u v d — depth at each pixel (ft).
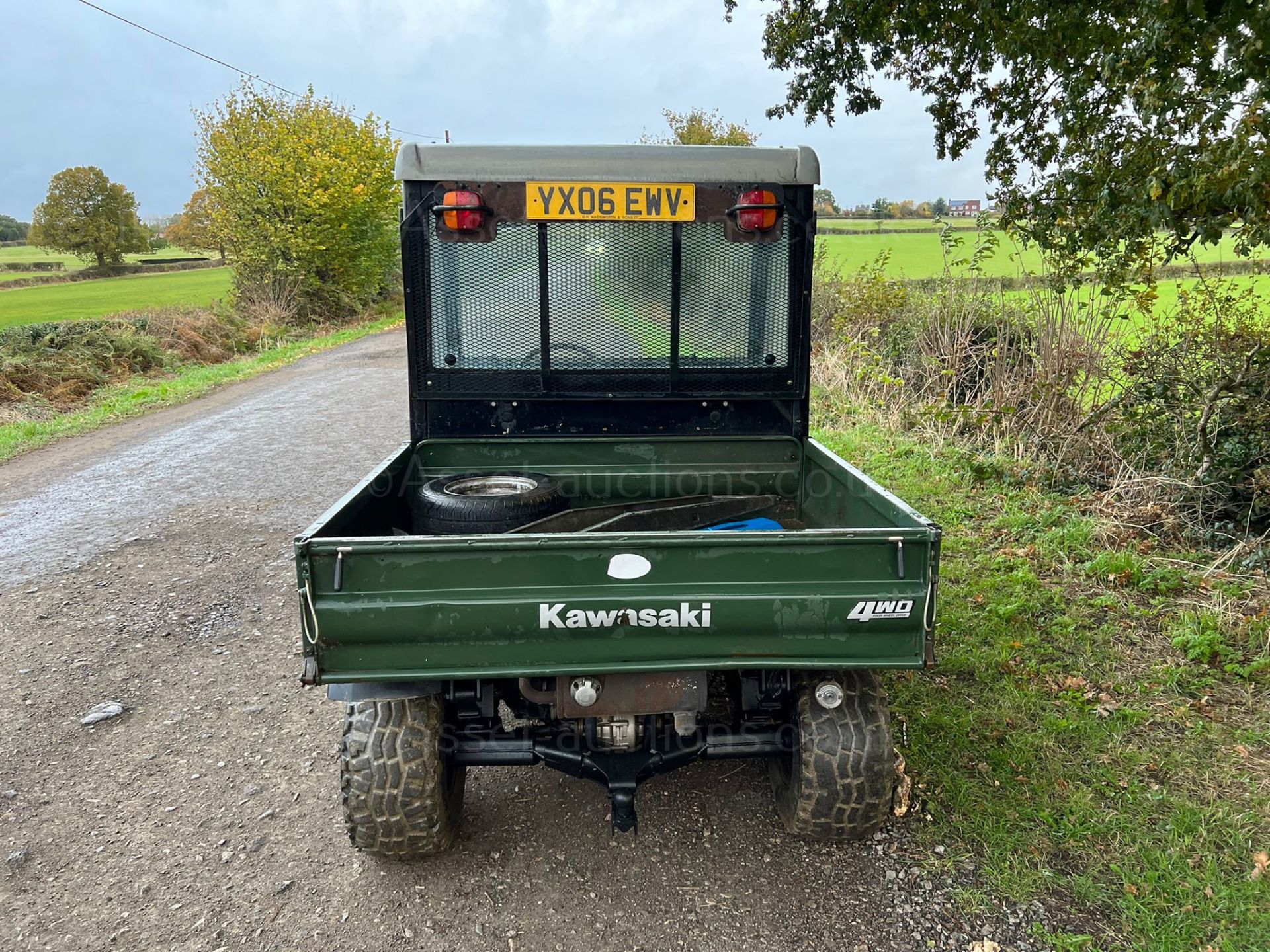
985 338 28.17
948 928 8.85
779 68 23.75
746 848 10.16
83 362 49.60
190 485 27.53
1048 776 11.20
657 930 8.93
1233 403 19.27
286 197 78.28
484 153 12.00
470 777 11.80
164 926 9.11
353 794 9.14
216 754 12.42
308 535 7.97
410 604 7.86
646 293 12.75
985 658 14.28
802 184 12.31
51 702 13.93
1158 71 13.53
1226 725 12.39
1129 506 19.90
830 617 8.09
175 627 16.79
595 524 11.25
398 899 9.46
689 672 8.66
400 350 65.10
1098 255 17.10
